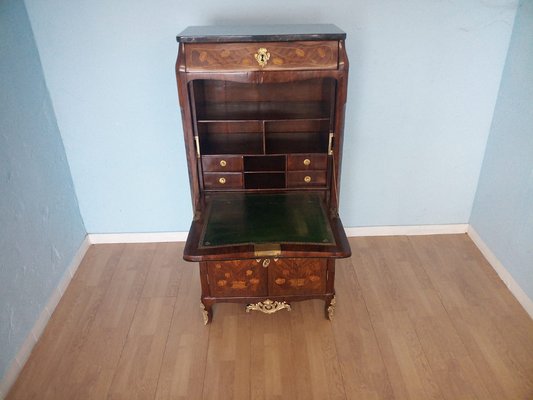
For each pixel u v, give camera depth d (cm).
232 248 158
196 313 196
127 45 190
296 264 168
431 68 198
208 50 149
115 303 203
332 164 177
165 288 212
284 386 161
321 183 185
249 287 175
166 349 178
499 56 196
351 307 197
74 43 189
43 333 186
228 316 193
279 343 179
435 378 162
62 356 175
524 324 185
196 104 176
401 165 225
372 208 239
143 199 234
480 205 230
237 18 186
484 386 158
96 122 209
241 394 158
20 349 170
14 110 173
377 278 215
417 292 205
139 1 181
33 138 187
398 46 192
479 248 234
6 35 168
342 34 147
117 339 183
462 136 217
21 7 177
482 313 192
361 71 197
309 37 147
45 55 191
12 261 168
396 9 183
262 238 162
